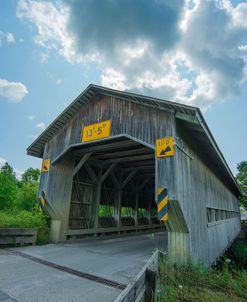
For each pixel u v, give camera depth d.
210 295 3.29
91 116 7.39
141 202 14.98
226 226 12.36
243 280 4.17
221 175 12.41
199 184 7.07
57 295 3.06
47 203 7.74
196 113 5.07
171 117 5.49
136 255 6.16
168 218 5.20
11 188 10.21
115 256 5.90
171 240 5.25
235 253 10.55
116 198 11.59
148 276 2.38
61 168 8.35
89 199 9.85
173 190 4.91
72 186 9.08
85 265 4.77
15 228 6.69
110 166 10.54
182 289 3.40
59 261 5.04
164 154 5.30
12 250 6.12
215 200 10.02
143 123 5.96
